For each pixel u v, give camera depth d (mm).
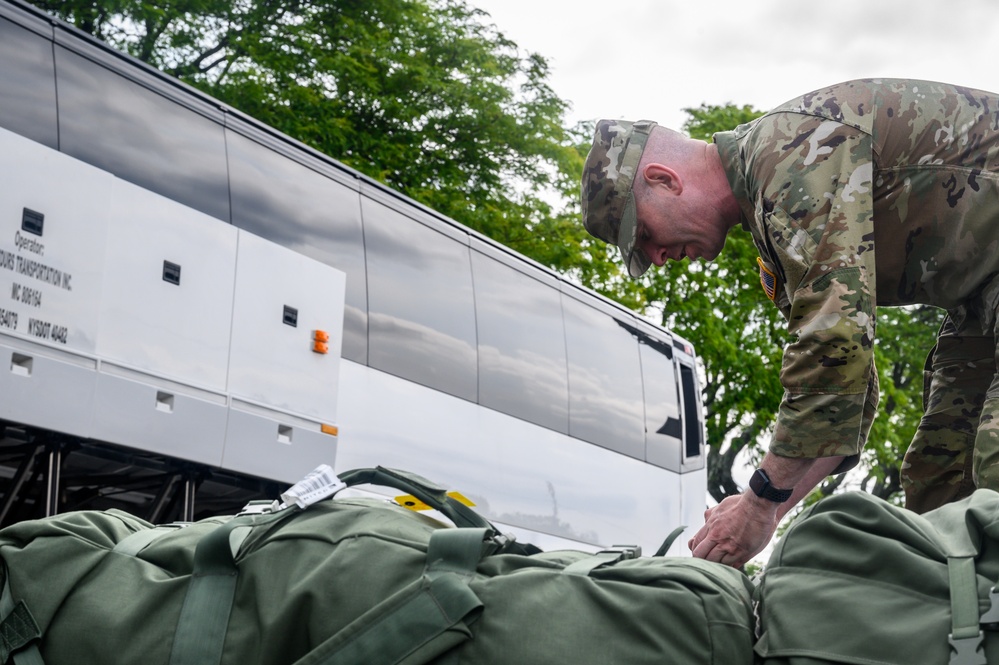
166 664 1537
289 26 14320
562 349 9594
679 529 1847
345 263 7383
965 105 2334
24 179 5105
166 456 5664
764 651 1490
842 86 2352
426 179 15352
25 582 1645
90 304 5332
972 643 1369
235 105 13406
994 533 1467
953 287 2357
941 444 2580
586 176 2643
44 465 5195
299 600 1518
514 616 1480
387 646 1463
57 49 5648
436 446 7988
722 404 20469
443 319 8281
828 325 2182
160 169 5992
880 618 1441
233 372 6113
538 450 9047
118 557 1670
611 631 1476
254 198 6641
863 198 2244
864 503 1559
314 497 1670
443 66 15969
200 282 6012
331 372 6820
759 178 2344
